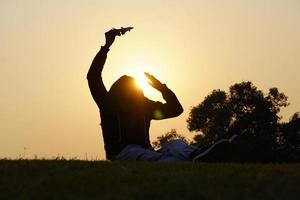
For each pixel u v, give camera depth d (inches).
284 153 545.0
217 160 530.3
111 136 579.2
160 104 608.1
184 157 549.3
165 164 486.3
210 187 390.0
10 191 407.2
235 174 431.2
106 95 582.9
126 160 542.9
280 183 390.3
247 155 533.3
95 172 454.6
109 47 590.2
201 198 370.0
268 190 376.5
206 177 418.3
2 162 505.0
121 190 394.9
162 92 609.3
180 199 369.7
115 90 587.2
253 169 454.0
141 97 593.3
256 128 3361.2
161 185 401.7
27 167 472.4
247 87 3361.2
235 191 380.8
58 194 394.3
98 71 584.4
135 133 582.2
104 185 412.2
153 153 553.9
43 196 391.5
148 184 406.0
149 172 447.2
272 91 3346.5
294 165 484.4
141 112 589.3
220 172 438.9
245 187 392.5
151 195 381.1
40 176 443.5
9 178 438.6
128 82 590.2
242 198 368.8
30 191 404.5
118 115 580.4
